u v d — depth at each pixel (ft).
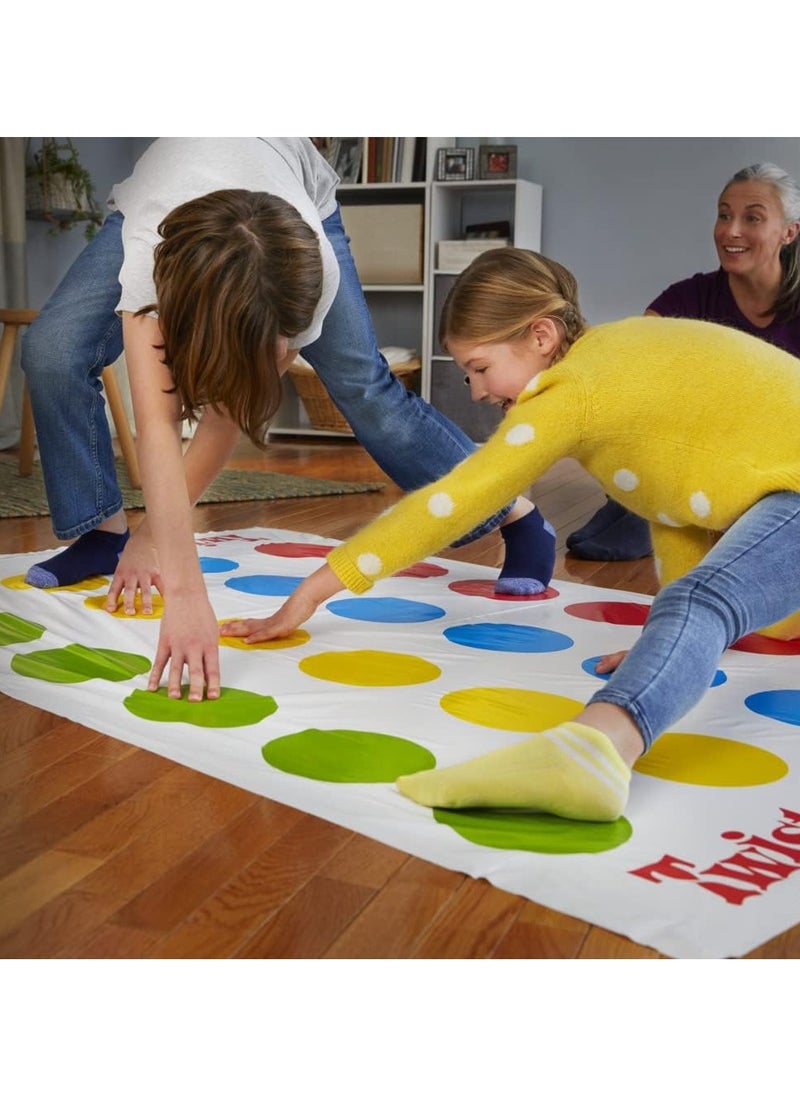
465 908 2.77
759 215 6.75
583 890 2.83
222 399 3.87
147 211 4.27
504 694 4.38
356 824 3.19
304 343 4.50
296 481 11.03
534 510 6.45
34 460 12.25
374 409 5.74
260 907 2.77
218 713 4.07
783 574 3.81
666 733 3.99
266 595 6.03
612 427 4.15
